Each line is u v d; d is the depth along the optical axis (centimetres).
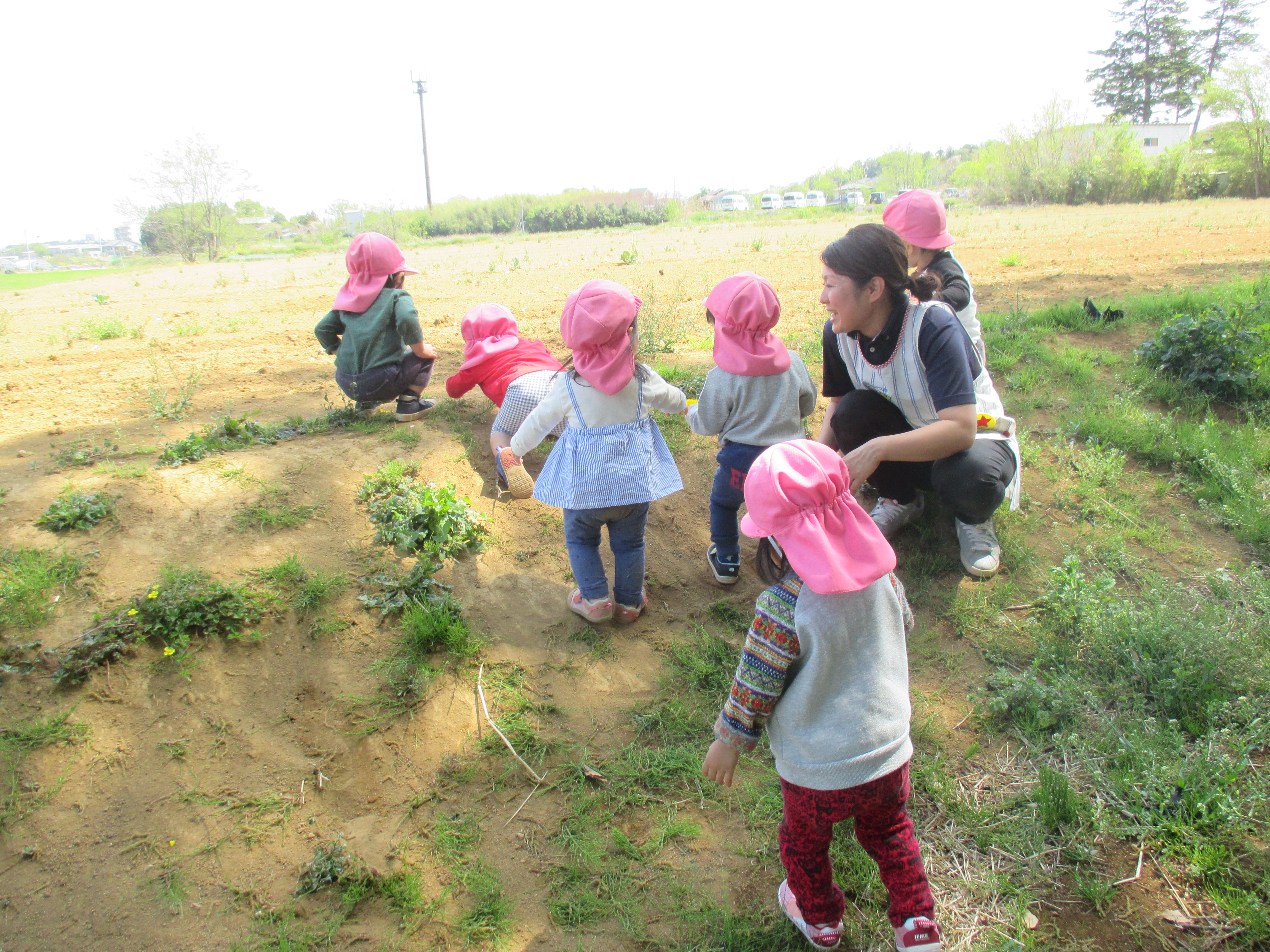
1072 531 450
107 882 270
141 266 3030
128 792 293
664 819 296
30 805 284
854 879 265
